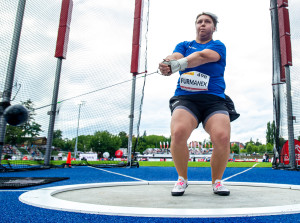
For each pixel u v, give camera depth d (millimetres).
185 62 2080
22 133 7117
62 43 7684
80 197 2035
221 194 2193
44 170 6562
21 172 5730
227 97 2521
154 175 5141
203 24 2549
